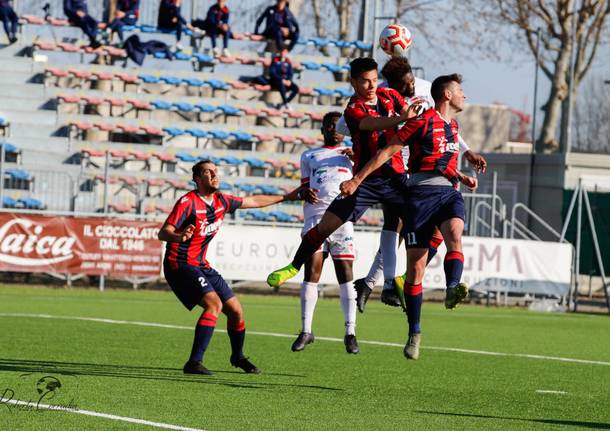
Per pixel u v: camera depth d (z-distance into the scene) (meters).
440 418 17.72
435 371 25.05
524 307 55.97
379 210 65.12
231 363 23.16
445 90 20.28
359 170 21.58
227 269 51.56
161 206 61.25
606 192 70.19
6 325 32.56
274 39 72.75
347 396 20.05
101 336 30.45
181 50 71.38
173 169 67.06
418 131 19.91
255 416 17.09
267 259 52.00
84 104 68.12
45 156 62.31
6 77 68.19
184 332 32.62
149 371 22.75
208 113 72.19
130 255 50.75
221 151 67.38
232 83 71.44
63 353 25.70
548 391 22.09
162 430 15.48
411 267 20.34
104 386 19.97
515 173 75.00
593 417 18.59
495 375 24.77
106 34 72.62
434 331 37.66
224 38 72.12
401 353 29.03
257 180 65.75
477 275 54.50
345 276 25.30
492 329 39.81
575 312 54.94
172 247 22.28
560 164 71.56
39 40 70.88
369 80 20.91
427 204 20.06
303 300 25.50
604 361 29.33
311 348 29.42
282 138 68.81
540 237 72.75
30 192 55.19
